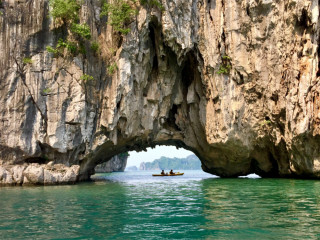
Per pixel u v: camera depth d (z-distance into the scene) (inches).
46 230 361.4
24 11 944.9
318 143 995.9
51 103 935.7
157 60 1113.4
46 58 947.3
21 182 862.5
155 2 1022.4
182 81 1217.4
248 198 601.0
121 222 397.4
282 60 1058.1
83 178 1151.0
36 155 919.0
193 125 1216.8
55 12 939.3
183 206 510.6
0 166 864.3
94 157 1103.0
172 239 327.6
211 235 340.5
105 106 1012.5
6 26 928.3
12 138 897.5
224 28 1119.0
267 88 1087.6
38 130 917.8
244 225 380.5
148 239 327.3
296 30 1032.8
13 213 458.6
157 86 1136.2
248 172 1289.4
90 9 1018.1
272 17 1060.5
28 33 941.8
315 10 986.7
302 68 1014.4
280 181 978.7
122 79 999.0
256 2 1075.9
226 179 1139.9
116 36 1020.5
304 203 536.1
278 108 1061.1
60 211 472.1
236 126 1114.7
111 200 584.4
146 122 1131.3
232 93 1112.2
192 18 1099.3
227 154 1204.5
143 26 1019.3
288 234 342.3
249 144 1147.3
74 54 970.7
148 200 582.6
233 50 1104.2
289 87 1035.9
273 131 1098.7
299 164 1048.8
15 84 917.2
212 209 482.3
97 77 1014.4
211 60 1111.0
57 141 925.2
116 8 994.1
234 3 1106.1
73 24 952.9
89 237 335.0
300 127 990.4
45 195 655.8
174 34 1039.6
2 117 899.4
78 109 953.5
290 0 1012.5
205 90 1149.7
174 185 908.6
